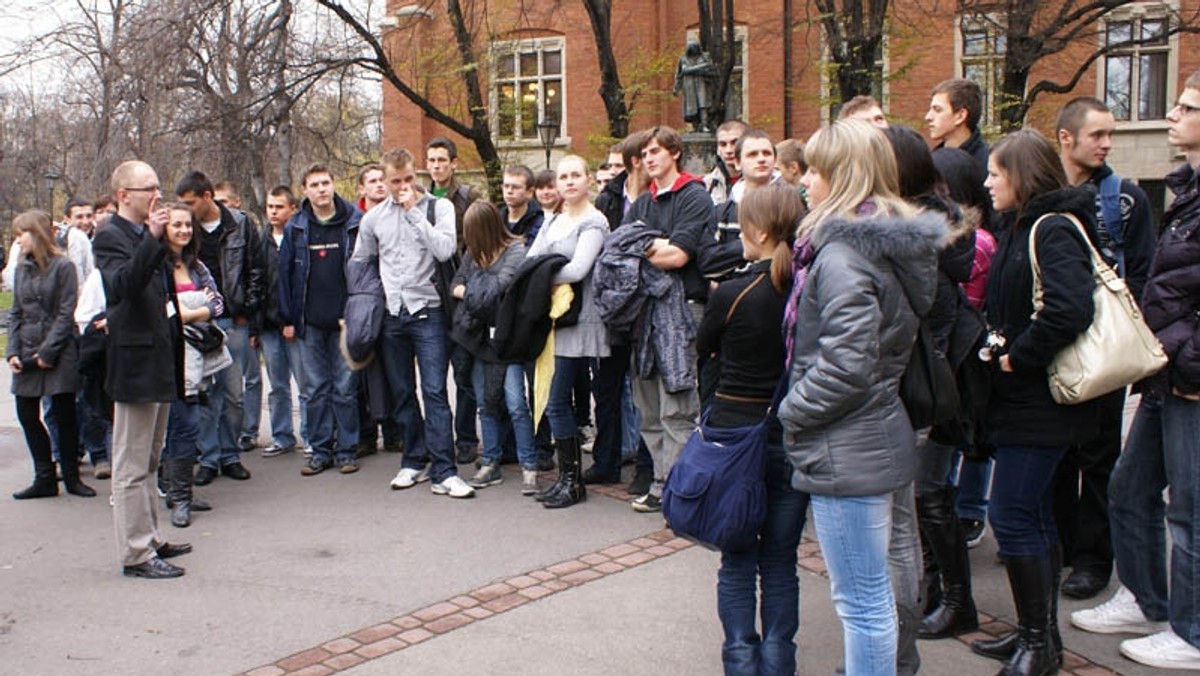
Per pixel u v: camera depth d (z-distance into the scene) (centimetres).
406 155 597
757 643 341
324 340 668
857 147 293
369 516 570
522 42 2091
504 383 603
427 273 607
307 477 664
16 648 402
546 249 580
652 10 2033
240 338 674
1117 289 336
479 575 470
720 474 325
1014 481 346
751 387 335
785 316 317
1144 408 376
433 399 612
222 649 396
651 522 545
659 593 443
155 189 460
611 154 708
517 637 400
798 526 339
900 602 331
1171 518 364
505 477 652
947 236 293
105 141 1428
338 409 670
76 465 645
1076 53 1780
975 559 479
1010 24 1396
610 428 618
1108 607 398
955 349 346
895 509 331
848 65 1451
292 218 672
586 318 567
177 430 562
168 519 575
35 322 618
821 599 433
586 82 2066
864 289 276
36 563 506
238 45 1451
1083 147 421
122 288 457
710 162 1239
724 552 344
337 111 1958
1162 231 365
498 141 1900
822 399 279
